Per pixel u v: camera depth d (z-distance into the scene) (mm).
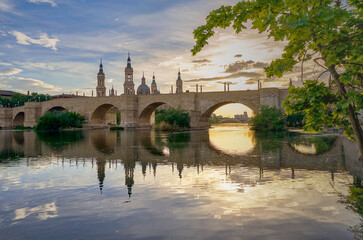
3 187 9617
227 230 5680
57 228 5988
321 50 5992
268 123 55750
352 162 13562
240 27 5613
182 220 6281
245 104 71000
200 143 26938
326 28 4992
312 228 5688
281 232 5527
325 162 13805
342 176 10453
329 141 25203
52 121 73625
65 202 7801
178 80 175875
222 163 14242
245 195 8125
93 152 20047
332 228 5668
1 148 23953
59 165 14297
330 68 6145
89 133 53094
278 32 5176
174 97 82938
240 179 10312
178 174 11484
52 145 26469
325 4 5066
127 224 6121
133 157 17031
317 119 7008
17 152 20656
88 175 11562
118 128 72938
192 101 78188
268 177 10570
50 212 7004
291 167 12641
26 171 12641
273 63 6664
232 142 27547
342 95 6133
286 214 6504
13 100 136500
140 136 40812
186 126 69188
